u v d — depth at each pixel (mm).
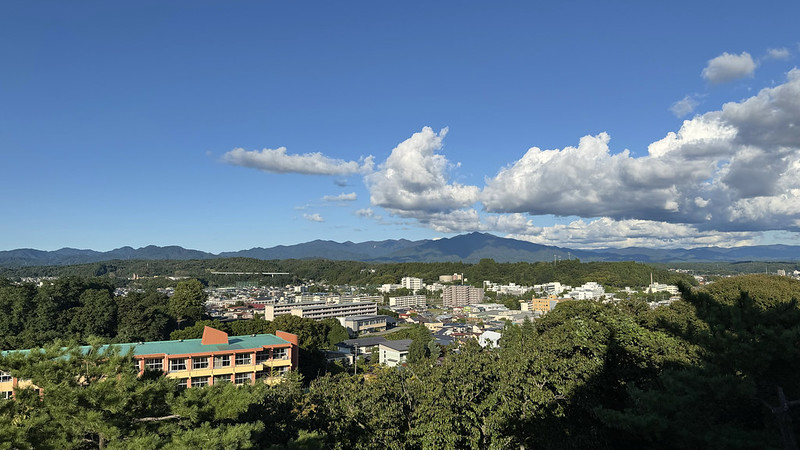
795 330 11594
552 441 23047
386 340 90875
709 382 12133
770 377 12367
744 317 12875
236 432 13602
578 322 29156
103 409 13961
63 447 13664
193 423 15273
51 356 14531
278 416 20297
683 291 14531
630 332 25172
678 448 13477
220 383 17016
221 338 50438
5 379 37938
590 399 24047
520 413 23297
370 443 20516
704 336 12898
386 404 21922
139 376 15812
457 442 22078
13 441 12609
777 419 12016
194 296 99438
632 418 12797
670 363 22281
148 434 14125
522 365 24469
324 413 20984
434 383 22594
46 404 13930
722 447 11500
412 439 21641
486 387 23859
